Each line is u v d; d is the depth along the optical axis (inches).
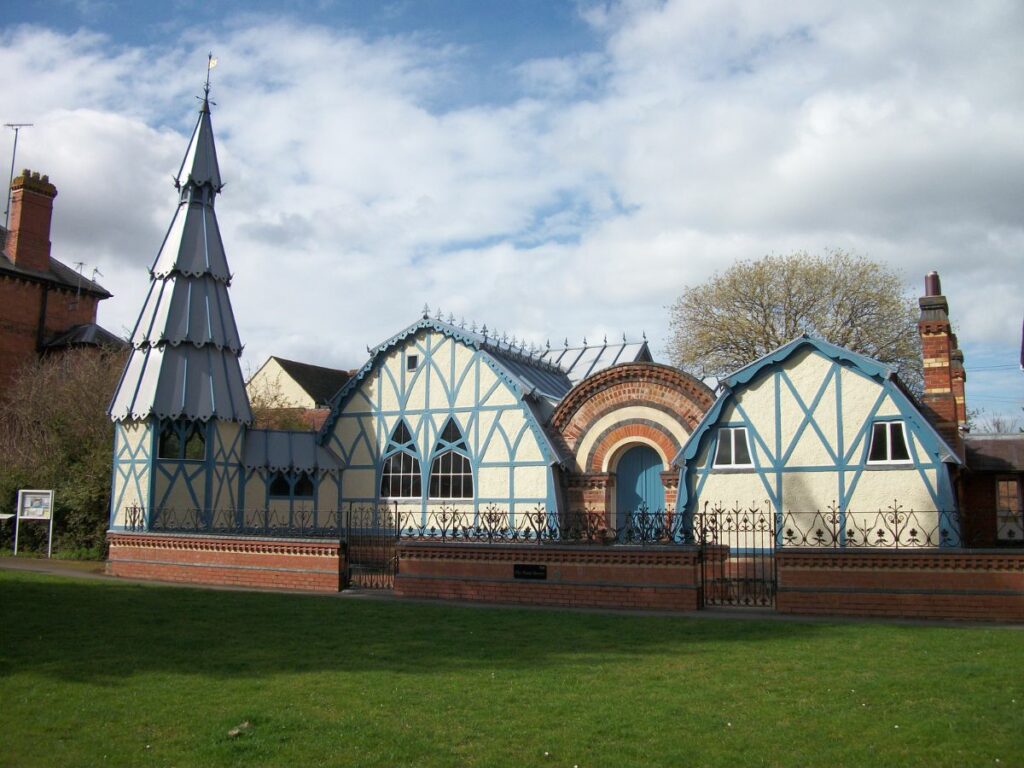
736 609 588.4
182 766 266.1
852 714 314.0
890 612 546.6
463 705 328.8
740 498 774.5
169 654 426.3
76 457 1106.1
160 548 795.4
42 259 1601.9
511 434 951.6
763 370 784.3
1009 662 394.6
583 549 613.6
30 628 497.0
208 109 1015.0
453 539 682.2
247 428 975.6
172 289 938.1
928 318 838.5
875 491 733.9
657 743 284.8
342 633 486.6
